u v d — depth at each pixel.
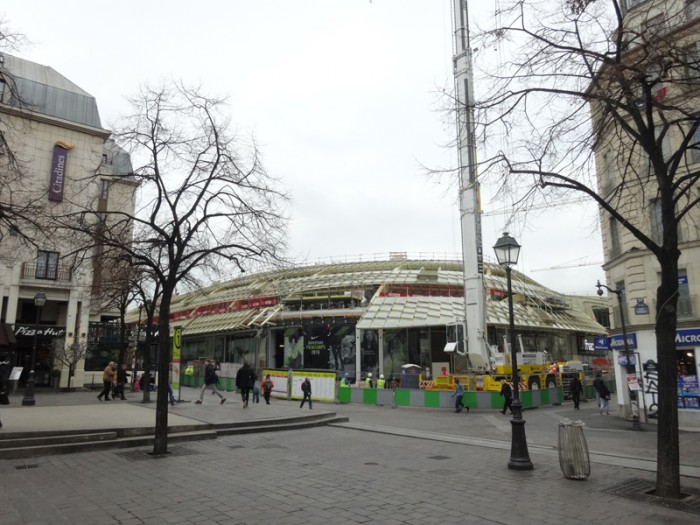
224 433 15.36
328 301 50.72
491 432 18.05
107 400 23.86
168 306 12.53
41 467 10.23
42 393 30.20
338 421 19.89
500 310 47.84
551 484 8.92
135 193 15.48
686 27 8.70
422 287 51.94
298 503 7.52
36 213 11.93
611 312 24.69
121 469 10.05
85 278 32.12
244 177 13.75
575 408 29.12
